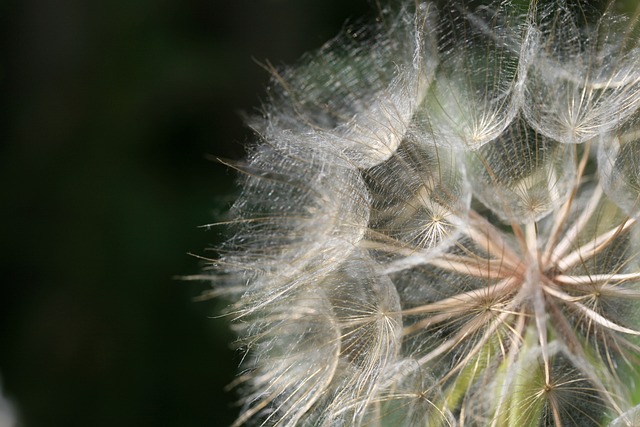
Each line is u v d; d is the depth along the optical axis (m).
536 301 0.32
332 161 0.33
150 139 0.52
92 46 0.54
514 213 0.32
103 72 0.53
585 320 0.32
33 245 0.51
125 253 0.49
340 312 0.33
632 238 0.32
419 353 0.33
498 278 0.33
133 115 0.52
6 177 0.53
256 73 0.52
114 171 0.51
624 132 0.32
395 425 0.32
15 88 0.56
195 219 0.49
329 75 0.35
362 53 0.35
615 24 0.33
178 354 0.47
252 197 0.34
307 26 0.50
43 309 0.50
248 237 0.34
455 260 0.33
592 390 0.32
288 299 0.33
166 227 0.49
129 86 0.53
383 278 0.32
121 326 0.48
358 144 0.33
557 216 0.33
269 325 0.33
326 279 0.33
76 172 0.52
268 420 0.34
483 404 0.32
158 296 0.48
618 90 0.32
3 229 0.51
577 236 0.33
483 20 0.33
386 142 0.33
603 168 0.32
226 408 0.46
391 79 0.34
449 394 0.32
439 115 0.32
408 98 0.33
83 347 0.48
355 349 0.33
